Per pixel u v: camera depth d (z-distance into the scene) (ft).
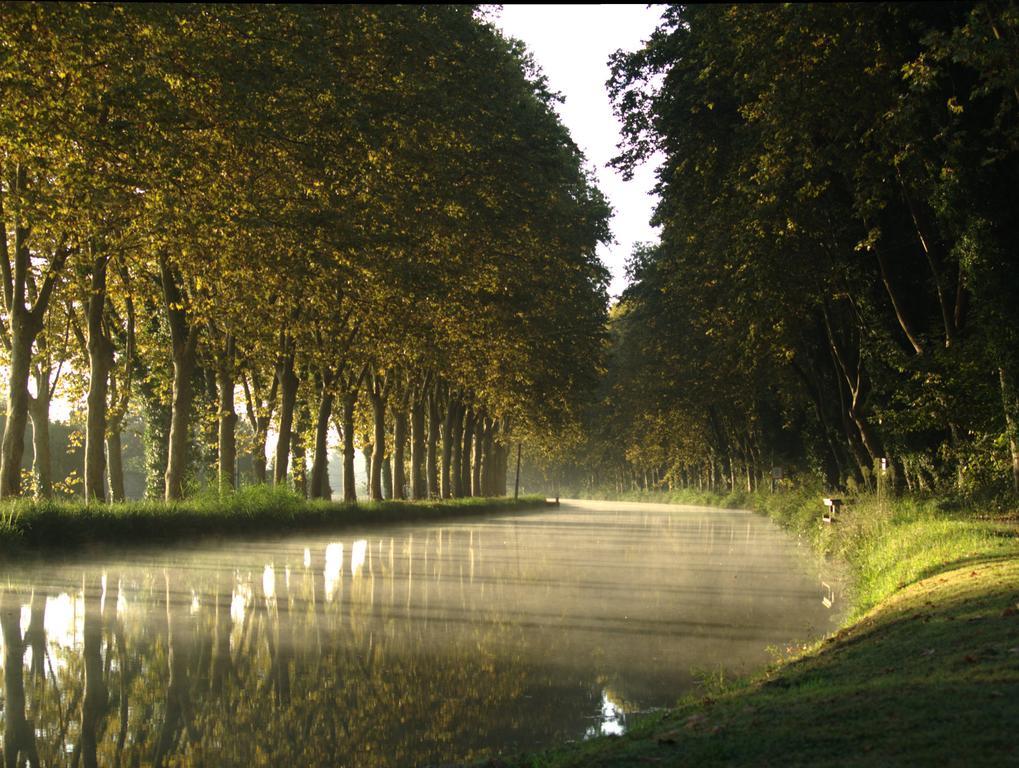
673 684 35.99
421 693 34.45
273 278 92.58
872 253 93.61
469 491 280.31
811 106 66.44
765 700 23.65
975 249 70.79
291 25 76.13
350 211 88.94
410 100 92.12
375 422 177.88
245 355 133.08
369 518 142.92
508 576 73.41
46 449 122.83
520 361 168.25
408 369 177.58
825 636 43.01
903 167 72.95
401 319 125.08
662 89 92.48
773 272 93.15
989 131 61.11
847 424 126.11
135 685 35.14
